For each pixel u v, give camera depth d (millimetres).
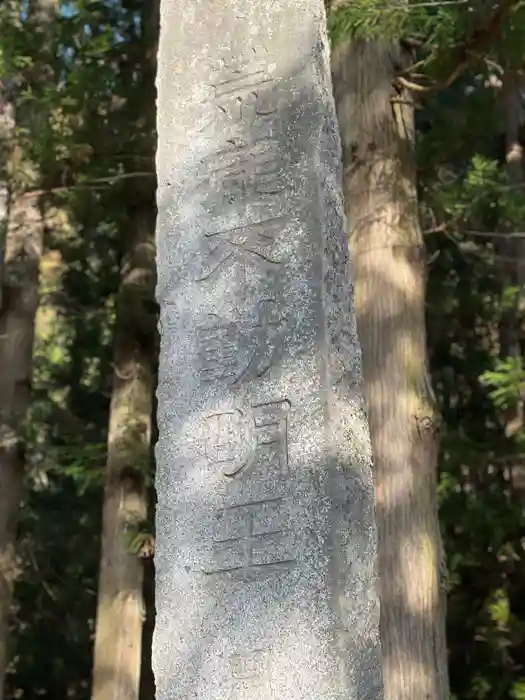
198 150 4992
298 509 4242
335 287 4602
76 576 14617
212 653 4242
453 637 12789
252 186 4801
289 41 4996
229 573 4305
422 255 8164
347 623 4102
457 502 11586
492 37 7422
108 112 10422
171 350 4738
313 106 4832
